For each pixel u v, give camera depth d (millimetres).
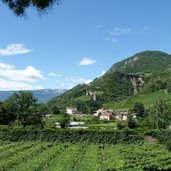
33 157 62438
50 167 53188
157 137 89875
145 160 58156
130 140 89250
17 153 66375
